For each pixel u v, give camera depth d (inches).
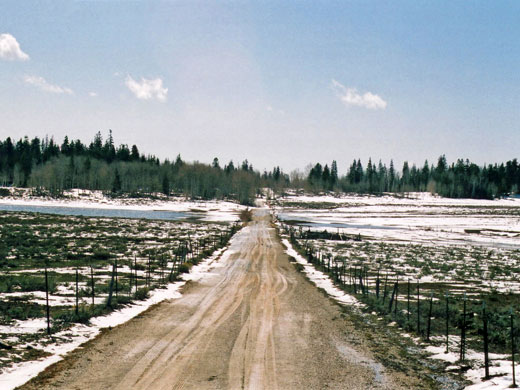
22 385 512.4
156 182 6653.5
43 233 2383.1
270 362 626.5
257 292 1187.9
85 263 1533.0
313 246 2354.8
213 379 553.9
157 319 863.7
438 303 1059.9
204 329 798.5
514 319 868.6
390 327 852.0
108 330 767.7
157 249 2012.8
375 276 1528.1
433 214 5723.4
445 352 687.1
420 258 2037.4
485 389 526.9
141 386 524.1
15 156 7071.9
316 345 719.1
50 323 773.9
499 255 2247.8
